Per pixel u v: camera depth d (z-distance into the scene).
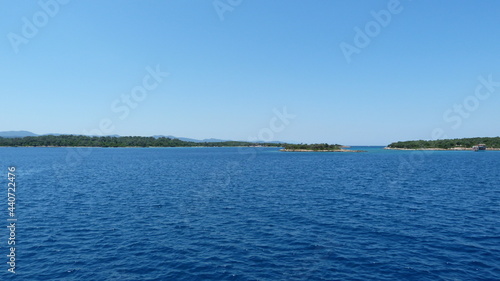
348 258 19.72
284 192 45.09
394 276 17.16
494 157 145.62
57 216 30.11
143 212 32.03
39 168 85.62
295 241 23.00
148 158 141.75
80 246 21.78
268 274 17.52
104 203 36.59
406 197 40.81
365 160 129.38
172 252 20.77
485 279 16.64
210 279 16.89
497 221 28.02
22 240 22.94
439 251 20.73
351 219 29.19
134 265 18.66
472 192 44.56
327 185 52.88
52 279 16.80
